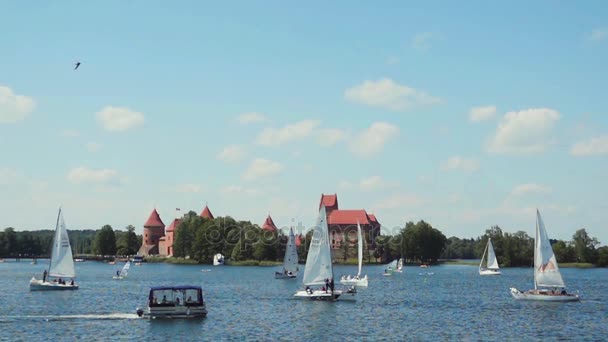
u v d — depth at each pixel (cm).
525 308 10369
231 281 17862
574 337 7300
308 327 7869
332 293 11044
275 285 16038
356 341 6906
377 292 14000
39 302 10712
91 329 7544
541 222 11569
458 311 9844
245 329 7644
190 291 10544
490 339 7106
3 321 8156
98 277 19700
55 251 12888
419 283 17975
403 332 7544
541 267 11575
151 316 8488
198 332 7381
